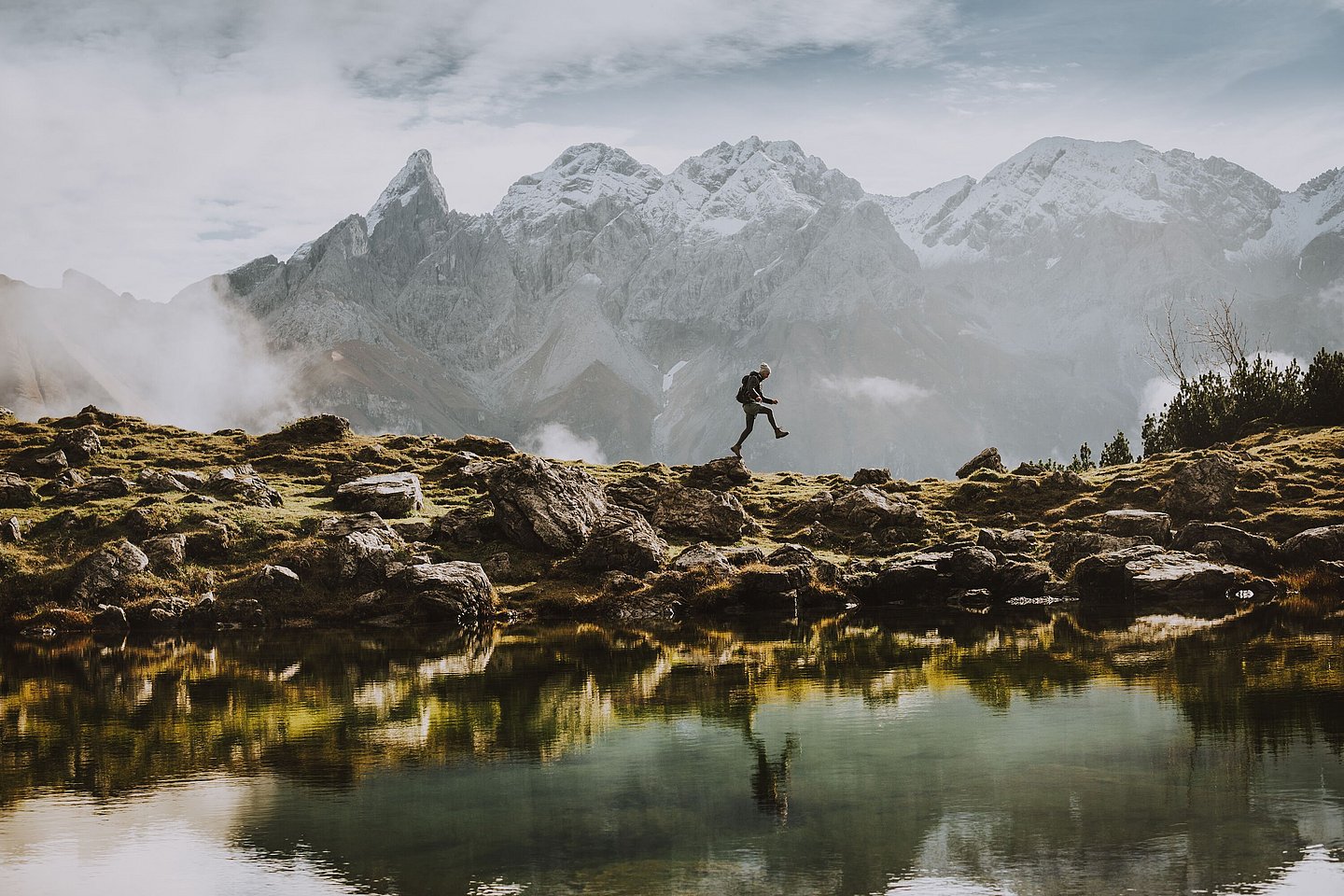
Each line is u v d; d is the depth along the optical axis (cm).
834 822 1270
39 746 1775
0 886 1118
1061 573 4650
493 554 4606
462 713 2011
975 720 1808
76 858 1202
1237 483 5325
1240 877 1056
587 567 4475
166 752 1716
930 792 1380
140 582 4169
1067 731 1689
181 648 3288
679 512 5206
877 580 4372
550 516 4656
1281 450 6153
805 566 4453
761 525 5494
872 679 2300
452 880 1111
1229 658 2345
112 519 4666
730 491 6072
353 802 1409
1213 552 4469
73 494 4997
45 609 4019
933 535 5275
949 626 3406
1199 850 1134
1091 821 1241
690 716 1934
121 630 3884
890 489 6153
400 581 4125
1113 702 1903
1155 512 5156
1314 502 5175
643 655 2853
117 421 6706
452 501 5359
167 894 1087
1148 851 1137
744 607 4212
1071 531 5062
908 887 1063
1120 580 4250
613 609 4091
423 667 2688
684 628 3609
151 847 1238
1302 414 6962
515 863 1158
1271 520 4997
